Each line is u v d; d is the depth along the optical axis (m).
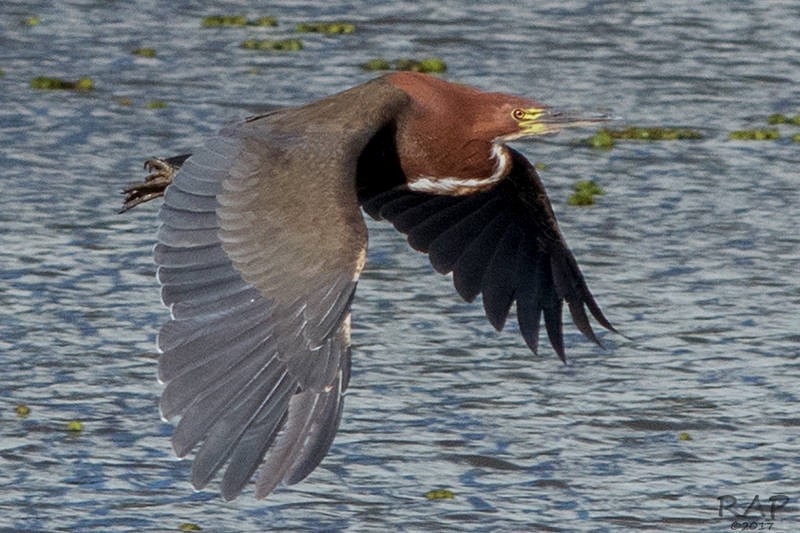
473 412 14.25
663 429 14.01
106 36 28.98
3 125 22.97
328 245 7.91
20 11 30.77
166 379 7.60
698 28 30.53
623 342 15.91
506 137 9.51
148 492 12.69
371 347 15.64
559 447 13.64
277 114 8.91
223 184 8.16
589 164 22.02
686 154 22.52
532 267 9.98
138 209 19.58
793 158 22.39
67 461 13.16
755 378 15.11
